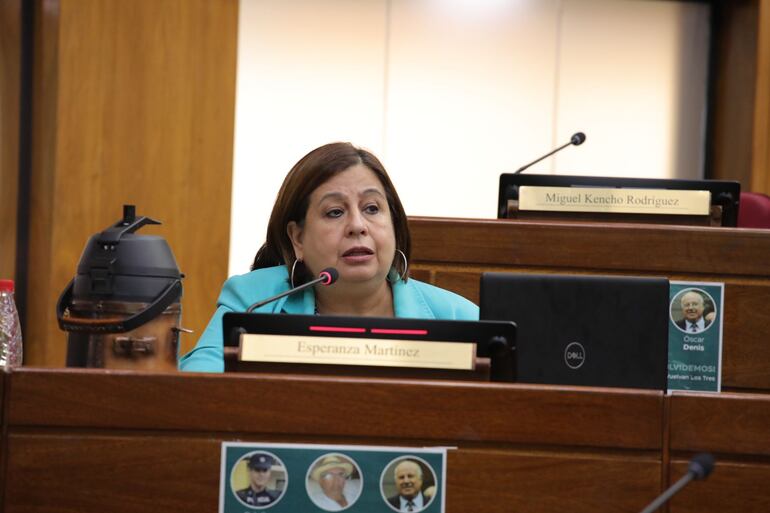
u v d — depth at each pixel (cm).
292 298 331
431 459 214
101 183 784
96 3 779
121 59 787
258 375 215
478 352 238
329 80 845
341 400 214
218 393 214
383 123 852
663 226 361
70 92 775
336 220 325
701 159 885
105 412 213
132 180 790
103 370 214
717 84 884
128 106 789
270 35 837
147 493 213
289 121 839
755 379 359
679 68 880
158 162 795
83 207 780
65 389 213
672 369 356
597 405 214
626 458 214
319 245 325
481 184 864
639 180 384
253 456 213
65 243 775
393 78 853
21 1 780
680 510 213
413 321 238
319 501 213
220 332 323
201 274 805
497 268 366
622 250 362
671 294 356
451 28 859
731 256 358
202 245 805
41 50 783
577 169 875
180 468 213
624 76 877
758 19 852
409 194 858
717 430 213
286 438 214
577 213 385
